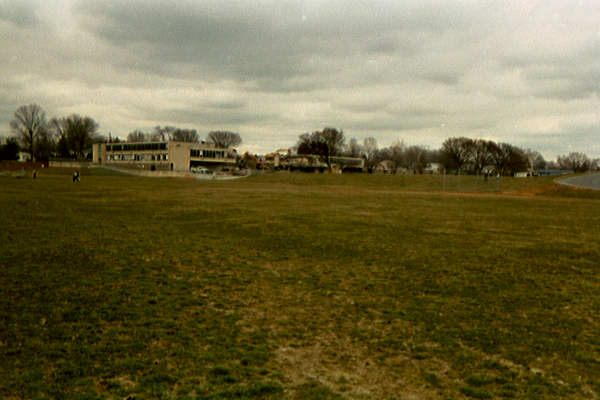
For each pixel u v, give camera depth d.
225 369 5.82
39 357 6.03
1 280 9.77
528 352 6.71
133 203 29.80
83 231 16.97
